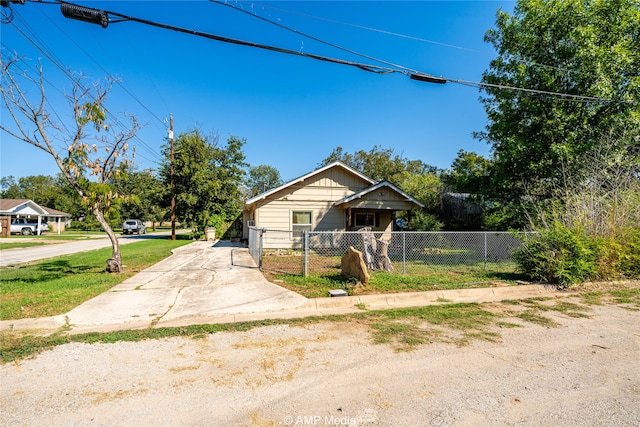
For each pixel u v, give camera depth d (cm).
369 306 602
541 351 395
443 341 425
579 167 1066
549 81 1138
